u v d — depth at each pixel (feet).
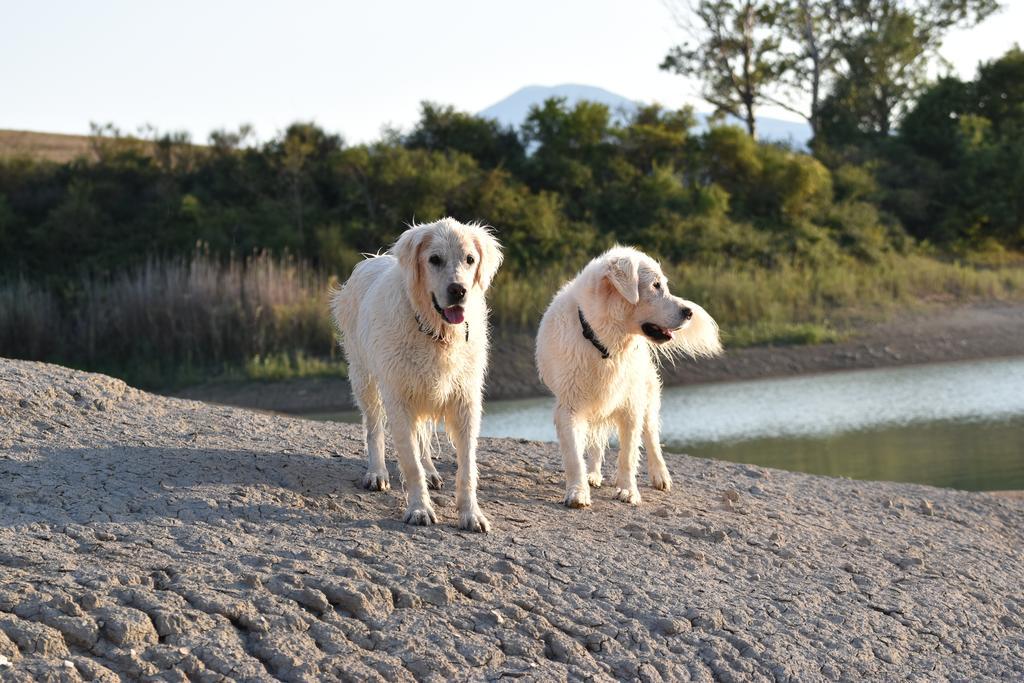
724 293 92.89
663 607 20.20
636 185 113.39
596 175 115.14
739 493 30.50
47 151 141.69
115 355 85.92
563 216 106.01
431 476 26.73
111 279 96.94
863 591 23.03
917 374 79.20
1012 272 108.68
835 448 52.60
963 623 22.43
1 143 143.33
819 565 24.13
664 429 59.57
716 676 18.45
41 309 87.81
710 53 158.81
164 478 24.06
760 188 118.83
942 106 145.59
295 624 17.30
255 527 21.27
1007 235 127.95
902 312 96.07
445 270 22.03
